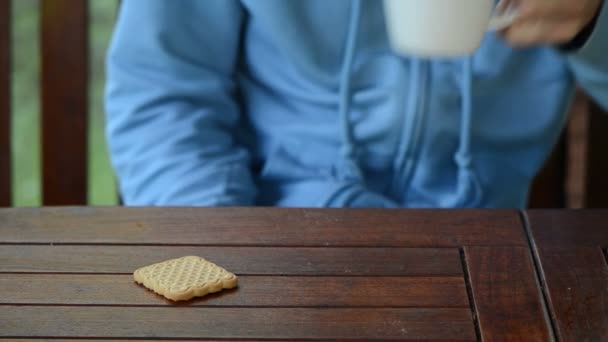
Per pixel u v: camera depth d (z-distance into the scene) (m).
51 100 1.39
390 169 1.29
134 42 1.26
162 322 0.83
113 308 0.84
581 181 1.45
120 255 0.92
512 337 0.82
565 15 1.05
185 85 1.26
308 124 1.29
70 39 1.38
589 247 0.93
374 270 0.90
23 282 0.88
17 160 2.86
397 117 1.25
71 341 0.81
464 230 0.95
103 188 2.76
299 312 0.84
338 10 1.26
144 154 1.24
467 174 1.26
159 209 0.98
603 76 1.21
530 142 1.31
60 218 0.97
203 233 0.95
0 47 1.36
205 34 1.28
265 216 0.97
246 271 0.89
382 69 1.27
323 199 1.23
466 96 1.25
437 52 0.97
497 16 1.04
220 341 0.81
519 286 0.88
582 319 0.84
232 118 1.30
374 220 0.97
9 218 0.96
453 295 0.87
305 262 0.91
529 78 1.30
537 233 0.95
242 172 1.24
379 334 0.82
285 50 1.27
